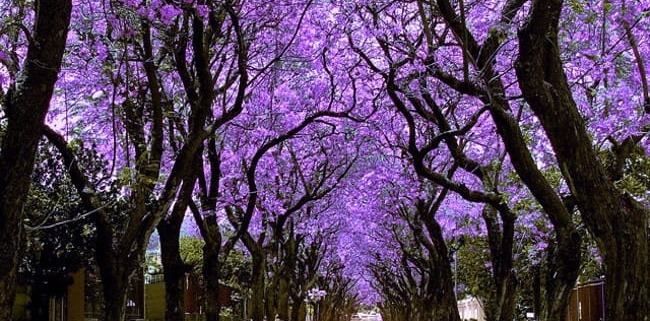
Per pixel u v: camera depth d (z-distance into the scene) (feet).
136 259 34.19
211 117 47.98
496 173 48.06
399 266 110.93
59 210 49.11
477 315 193.77
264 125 58.34
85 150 48.88
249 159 59.41
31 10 34.99
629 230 23.27
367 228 90.07
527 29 23.45
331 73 53.21
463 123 55.42
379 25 47.14
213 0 38.58
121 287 33.60
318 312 130.93
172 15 34.71
